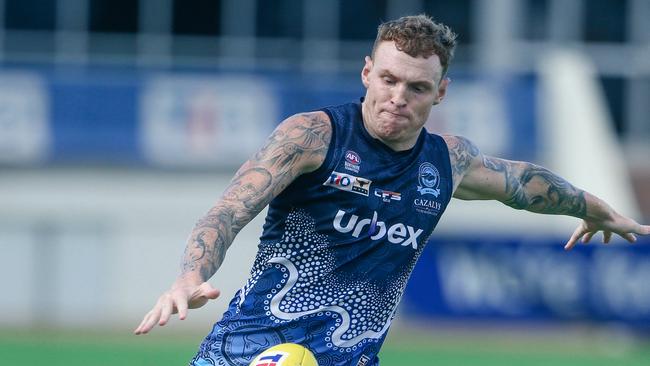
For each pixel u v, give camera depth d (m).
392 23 17.25
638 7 82.50
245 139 75.38
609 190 74.50
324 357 17.66
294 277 17.52
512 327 59.66
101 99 75.38
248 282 17.89
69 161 74.69
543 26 81.75
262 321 17.59
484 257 59.56
